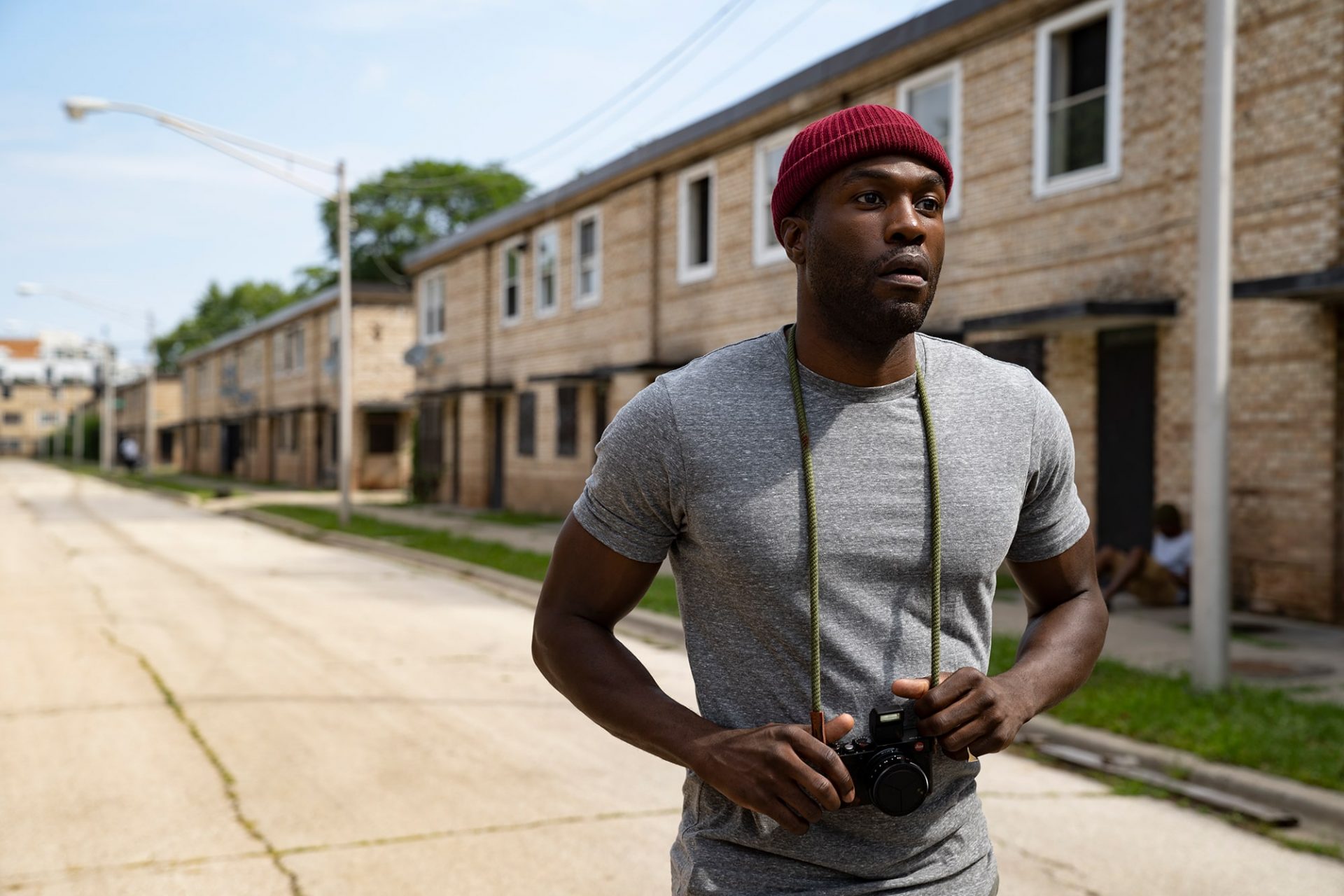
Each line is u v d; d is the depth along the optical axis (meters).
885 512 1.58
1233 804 4.95
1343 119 8.95
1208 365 6.46
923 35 12.67
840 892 1.60
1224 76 6.31
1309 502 9.33
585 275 21.33
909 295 1.55
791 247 1.67
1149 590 9.89
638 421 1.64
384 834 4.65
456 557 14.98
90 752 5.82
